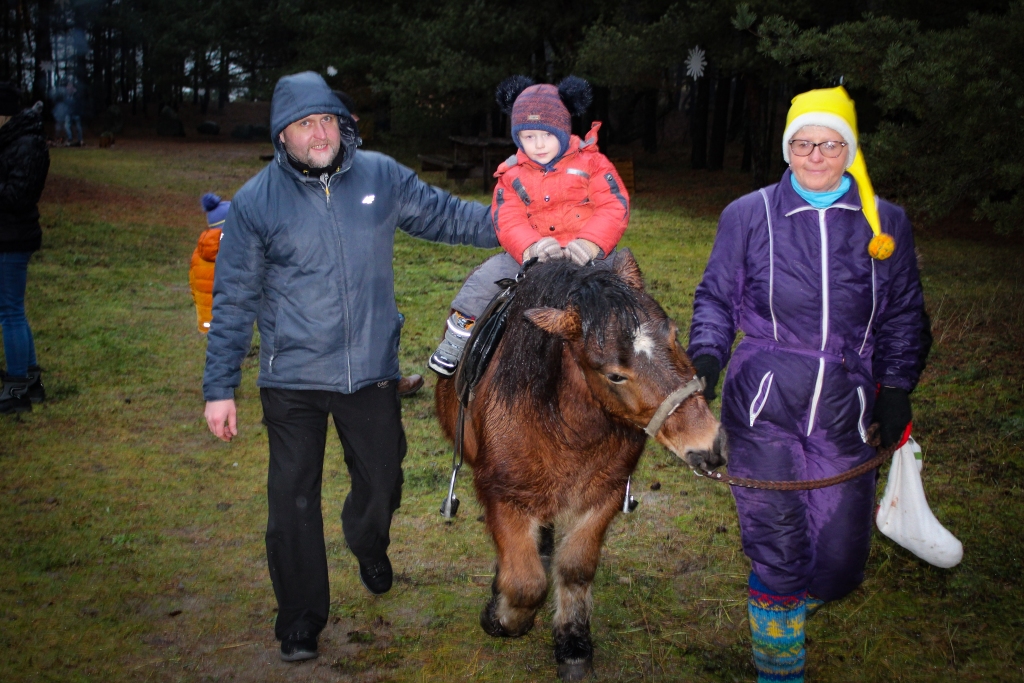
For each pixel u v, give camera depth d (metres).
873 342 2.86
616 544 4.23
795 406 2.76
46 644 3.41
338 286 3.11
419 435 5.64
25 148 5.54
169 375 6.86
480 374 3.16
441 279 10.12
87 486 4.88
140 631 3.53
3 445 5.42
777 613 2.88
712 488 4.86
